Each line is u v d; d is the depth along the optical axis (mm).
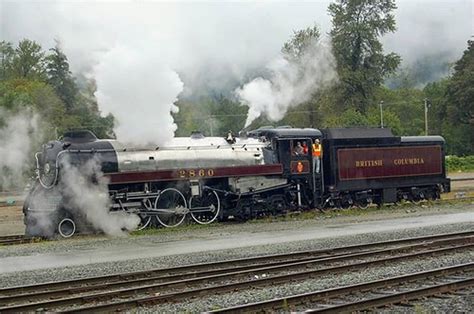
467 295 10203
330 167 26812
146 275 12914
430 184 30094
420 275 11531
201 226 22750
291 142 25719
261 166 24484
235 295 10781
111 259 15555
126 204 21828
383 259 13625
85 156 21250
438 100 87125
